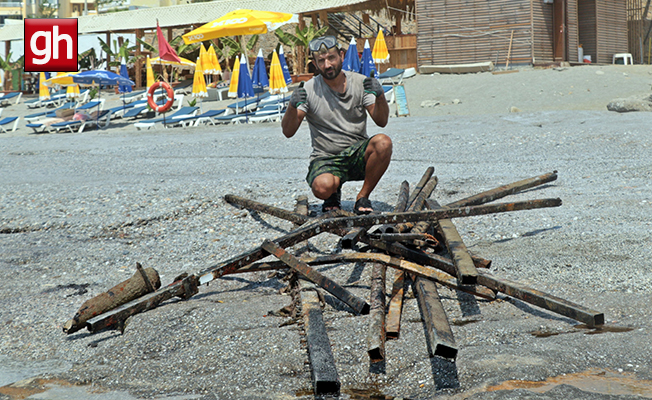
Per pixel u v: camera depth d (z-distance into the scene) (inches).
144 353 108.7
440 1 822.5
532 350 97.3
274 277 146.3
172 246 179.9
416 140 372.5
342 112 176.1
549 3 788.0
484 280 117.6
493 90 655.8
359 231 136.3
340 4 874.1
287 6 916.0
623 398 81.3
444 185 235.8
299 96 170.6
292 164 318.3
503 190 196.7
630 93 579.2
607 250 146.2
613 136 328.8
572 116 416.8
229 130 506.3
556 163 277.4
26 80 1173.7
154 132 526.9
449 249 123.2
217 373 98.3
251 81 643.5
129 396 93.7
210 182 251.6
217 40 980.6
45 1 2038.6
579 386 85.7
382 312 107.2
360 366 97.0
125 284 126.2
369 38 897.5
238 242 179.3
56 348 115.1
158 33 804.6
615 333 103.0
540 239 159.9
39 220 207.2
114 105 890.1
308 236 136.3
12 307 136.1
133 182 271.4
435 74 815.7
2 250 180.5
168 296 123.4
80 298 140.9
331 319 116.0
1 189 265.6
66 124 680.4
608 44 899.4
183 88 944.3
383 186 239.1
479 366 92.7
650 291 121.2
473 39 806.5
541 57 786.2
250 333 111.0
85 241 189.0
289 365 98.1
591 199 199.3
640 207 183.5
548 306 106.0
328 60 167.3
